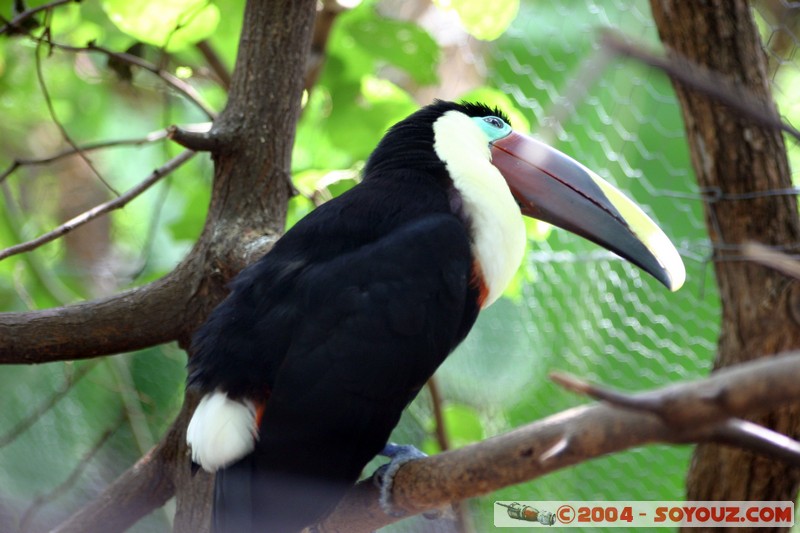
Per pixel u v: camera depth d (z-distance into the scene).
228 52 11.67
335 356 6.74
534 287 12.44
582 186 8.60
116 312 7.89
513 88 12.44
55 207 15.19
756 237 8.95
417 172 7.97
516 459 5.50
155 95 13.96
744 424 4.56
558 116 9.53
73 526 8.17
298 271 7.10
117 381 11.51
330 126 11.44
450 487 6.10
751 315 8.88
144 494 8.22
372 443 6.87
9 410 12.39
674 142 11.92
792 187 9.02
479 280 7.74
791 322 8.69
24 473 11.70
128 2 9.38
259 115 8.54
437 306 7.08
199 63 12.55
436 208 7.64
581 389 4.20
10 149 14.98
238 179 8.48
